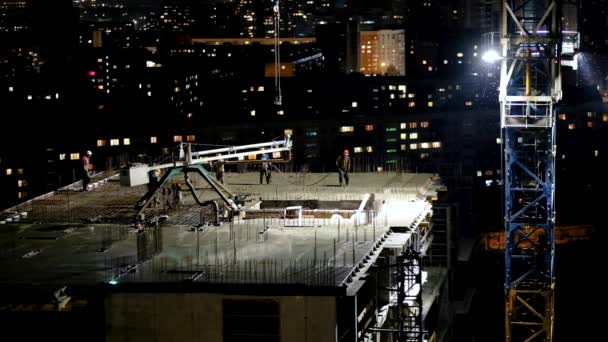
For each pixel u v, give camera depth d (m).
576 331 160.38
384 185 84.25
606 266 196.75
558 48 81.69
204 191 81.25
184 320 49.81
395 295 65.69
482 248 176.62
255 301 49.09
